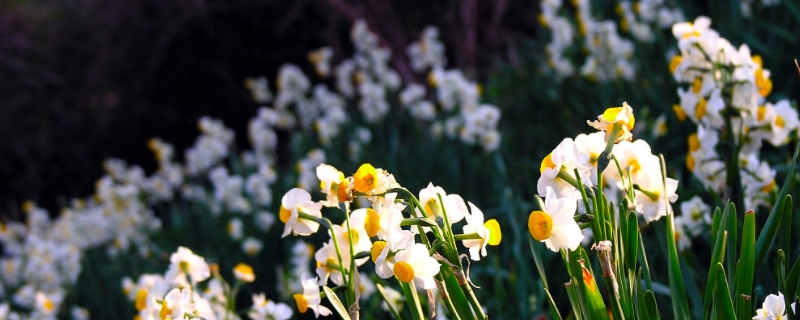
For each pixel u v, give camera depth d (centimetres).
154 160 787
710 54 192
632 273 123
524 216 315
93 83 787
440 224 115
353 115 506
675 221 192
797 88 352
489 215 335
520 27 720
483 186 380
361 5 730
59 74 823
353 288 123
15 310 446
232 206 441
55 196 807
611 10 539
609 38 410
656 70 423
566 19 497
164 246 454
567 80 456
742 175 193
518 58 582
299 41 754
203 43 764
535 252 134
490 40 708
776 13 392
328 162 455
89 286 413
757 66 193
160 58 765
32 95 826
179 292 145
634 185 134
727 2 438
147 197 567
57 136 804
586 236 201
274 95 766
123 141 784
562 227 109
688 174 322
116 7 780
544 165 119
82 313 373
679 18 426
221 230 441
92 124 789
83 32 820
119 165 550
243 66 766
